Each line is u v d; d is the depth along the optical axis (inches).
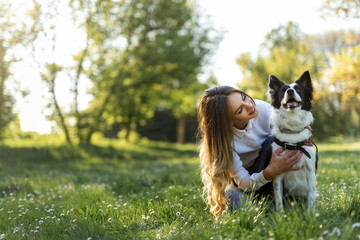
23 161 592.1
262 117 145.2
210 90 131.4
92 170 469.4
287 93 119.6
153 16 780.0
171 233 116.4
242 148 133.3
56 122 715.4
